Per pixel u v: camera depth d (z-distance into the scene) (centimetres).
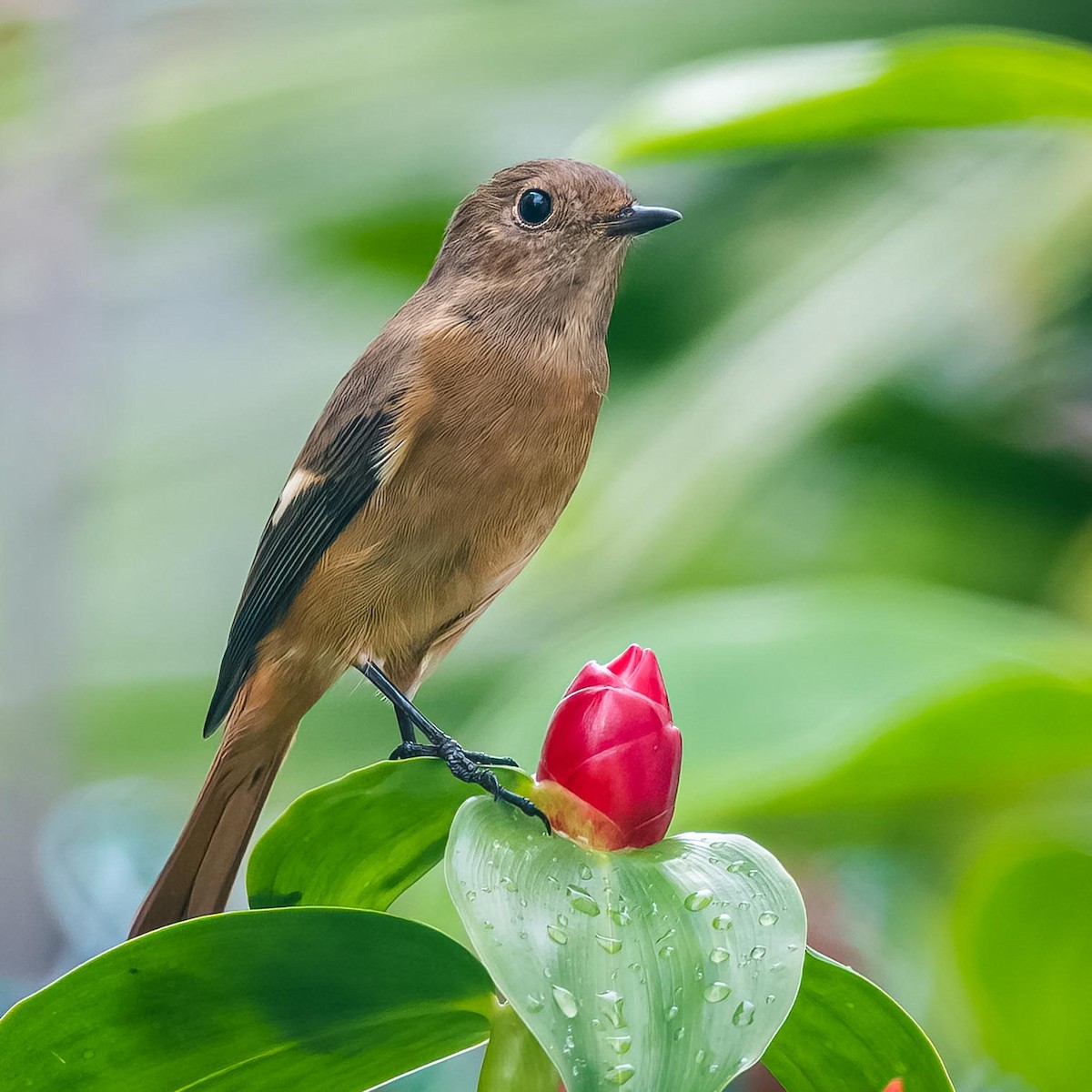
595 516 316
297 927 298
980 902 312
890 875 317
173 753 333
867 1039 299
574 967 296
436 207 323
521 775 299
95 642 346
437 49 323
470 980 298
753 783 308
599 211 311
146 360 373
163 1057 298
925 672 309
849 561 320
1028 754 307
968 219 317
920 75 305
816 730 309
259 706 310
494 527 310
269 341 374
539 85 322
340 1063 299
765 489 318
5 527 335
